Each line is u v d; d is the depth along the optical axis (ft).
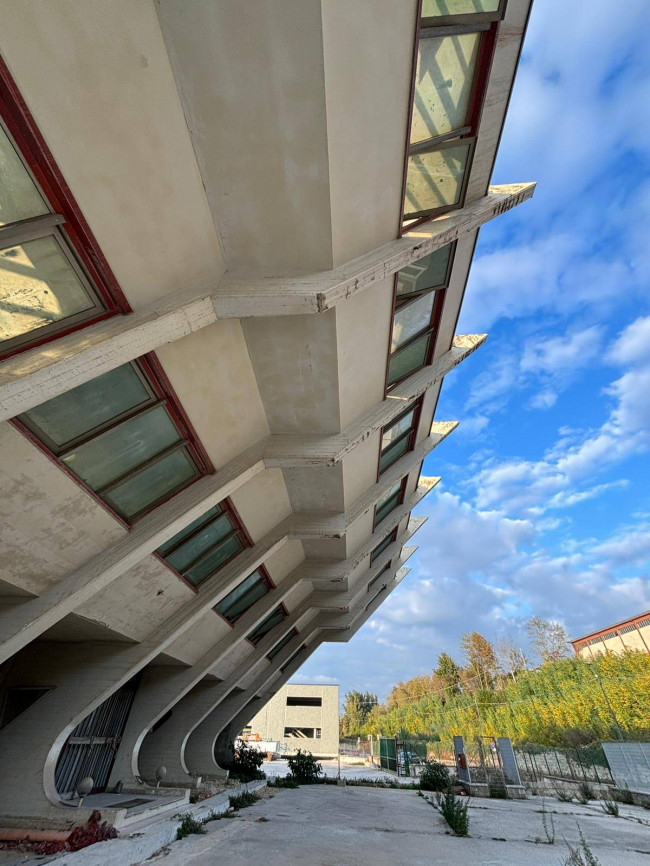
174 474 22.94
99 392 16.89
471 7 17.66
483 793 56.85
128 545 20.80
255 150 15.34
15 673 27.86
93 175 12.73
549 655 150.30
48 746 23.90
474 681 167.43
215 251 18.03
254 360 23.31
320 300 17.56
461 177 25.07
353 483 37.19
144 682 39.42
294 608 58.13
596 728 69.00
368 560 59.77
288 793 52.54
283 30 12.65
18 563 17.26
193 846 22.00
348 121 15.58
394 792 59.93
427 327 34.76
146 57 12.50
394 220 21.77
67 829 20.70
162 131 13.92
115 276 14.69
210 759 54.39
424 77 18.84
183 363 19.67
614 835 29.89
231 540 32.71
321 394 25.85
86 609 23.72
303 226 17.72
